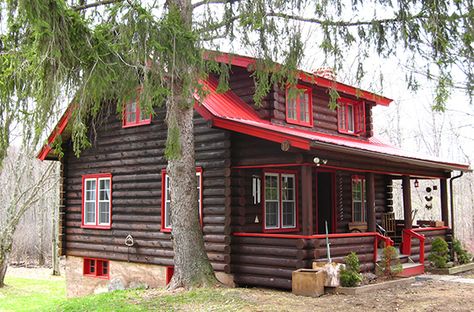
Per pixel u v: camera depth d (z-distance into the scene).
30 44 7.63
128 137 14.50
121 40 8.17
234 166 11.70
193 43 8.66
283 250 10.69
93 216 15.45
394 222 17.36
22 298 19.06
